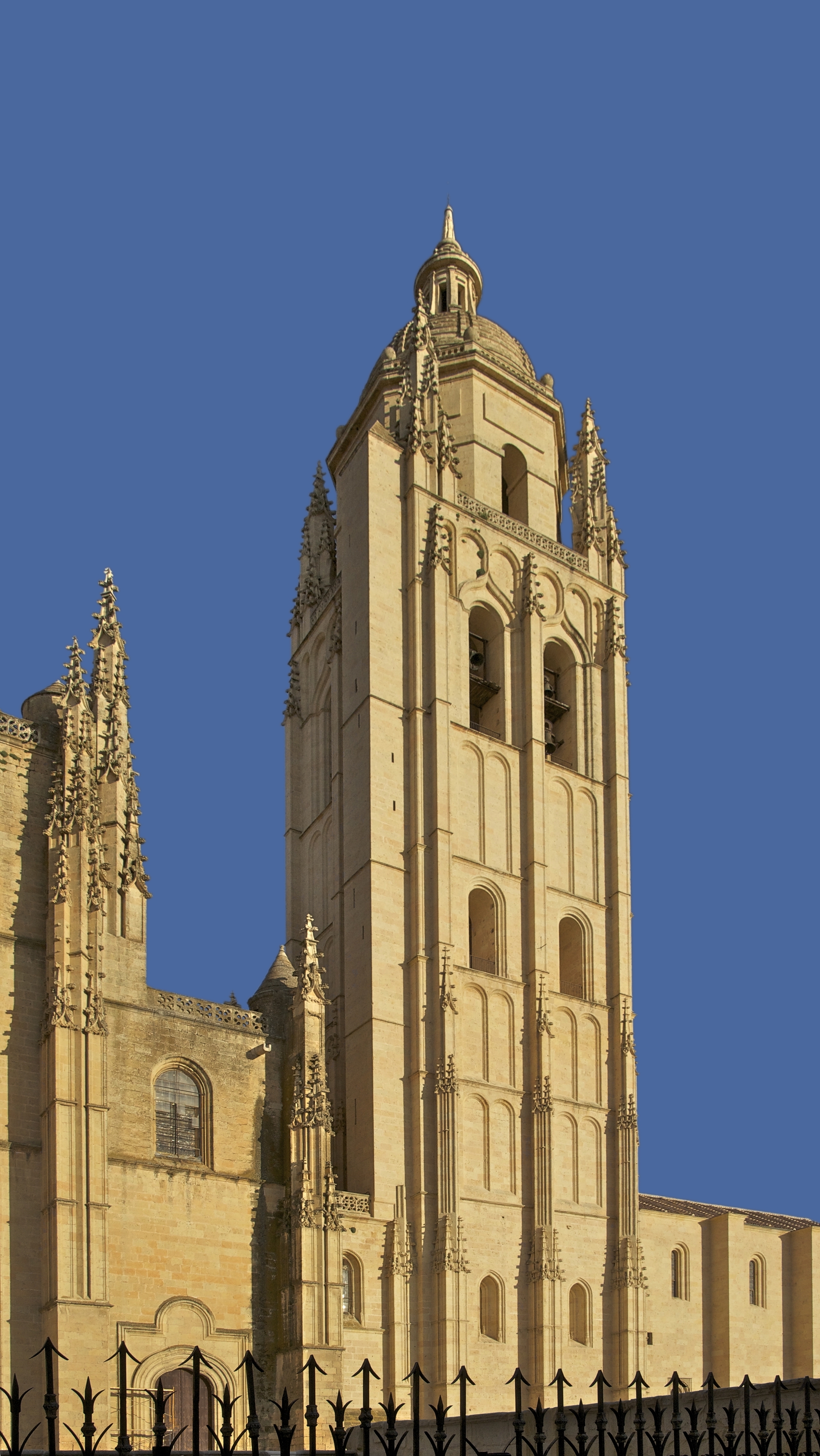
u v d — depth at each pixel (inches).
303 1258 2046.0
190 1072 2124.8
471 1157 2436.0
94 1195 1863.9
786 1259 3115.2
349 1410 2068.2
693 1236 2994.6
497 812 2719.0
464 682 2755.9
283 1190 2142.0
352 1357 2137.1
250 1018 2218.3
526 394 3189.0
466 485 3004.4
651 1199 3206.2
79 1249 1828.2
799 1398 1225.4
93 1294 1819.6
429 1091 2393.0
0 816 2033.7
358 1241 2225.6
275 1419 1990.7
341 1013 2546.8
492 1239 2399.1
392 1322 2201.0
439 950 2469.2
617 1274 2549.2
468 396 3075.8
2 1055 1914.4
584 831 2891.2
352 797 2637.8
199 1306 1984.5
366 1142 2335.1
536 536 3021.7
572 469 3309.5
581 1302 2502.5
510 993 2600.9
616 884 2871.6
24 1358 1791.3
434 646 2679.6
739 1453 1205.1
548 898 2751.0
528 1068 2578.7
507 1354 2342.5
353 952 2522.1
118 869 2139.5
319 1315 2033.7
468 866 2618.1
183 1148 2079.2
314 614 3174.2
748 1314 2974.9
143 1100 2041.1
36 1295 1829.5
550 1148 2502.5
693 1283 2952.8
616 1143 2659.9
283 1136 2186.3
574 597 3073.3
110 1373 1828.2
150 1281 1947.6
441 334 3253.0
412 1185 2330.2
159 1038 2091.5
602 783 2965.1
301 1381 1972.2
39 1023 1966.0
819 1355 3031.5
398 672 2677.2
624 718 3043.8
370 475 2768.2
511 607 2913.4
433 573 2728.8
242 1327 2023.9
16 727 2095.2
